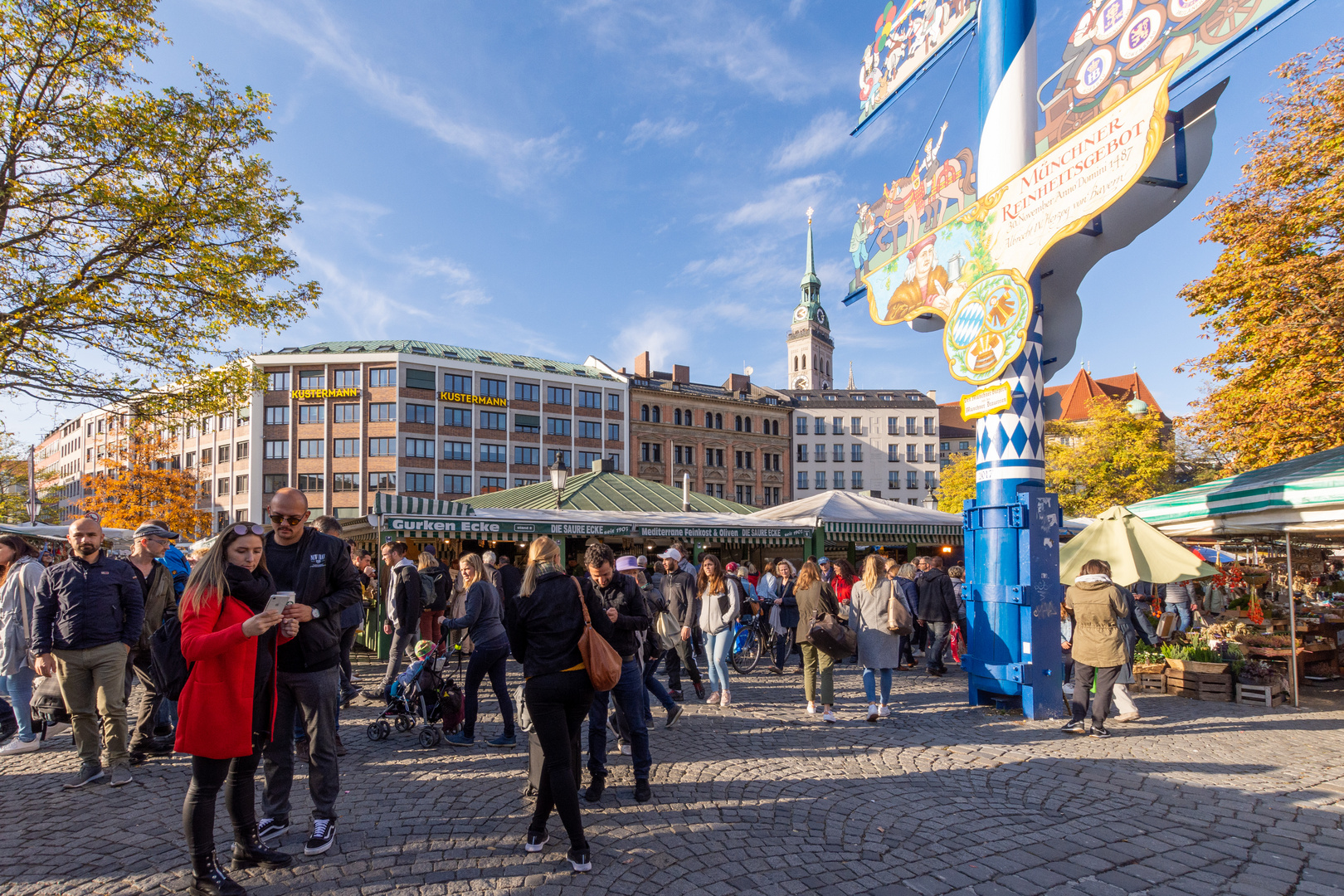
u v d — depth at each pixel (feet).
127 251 39.37
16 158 36.37
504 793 16.03
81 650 16.72
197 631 10.56
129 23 38.17
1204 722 23.08
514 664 36.14
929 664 35.45
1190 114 23.06
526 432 186.19
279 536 13.19
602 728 15.71
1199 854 12.64
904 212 29.81
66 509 276.82
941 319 30.83
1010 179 24.58
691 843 13.10
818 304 386.11
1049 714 23.75
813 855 12.58
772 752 19.48
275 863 11.94
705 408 216.54
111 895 11.15
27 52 36.37
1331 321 43.57
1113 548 27.76
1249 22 17.49
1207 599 44.75
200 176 41.70
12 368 36.99
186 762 19.25
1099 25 21.86
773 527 55.67
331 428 169.68
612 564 16.28
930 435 246.88
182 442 184.65
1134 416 126.21
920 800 15.48
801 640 24.70
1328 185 44.75
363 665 37.17
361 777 17.40
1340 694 28.63
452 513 42.88
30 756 19.93
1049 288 26.68
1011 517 24.43
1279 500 26.16
